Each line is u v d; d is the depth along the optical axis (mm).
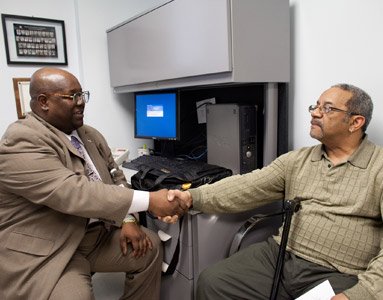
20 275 1192
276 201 1579
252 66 1514
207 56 1529
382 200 1143
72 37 2416
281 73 1646
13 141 1201
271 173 1457
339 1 1562
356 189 1199
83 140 1568
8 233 1228
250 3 1467
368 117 1283
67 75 1379
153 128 2332
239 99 2029
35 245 1221
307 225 1269
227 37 1415
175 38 1714
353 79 1550
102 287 1891
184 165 1829
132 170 2064
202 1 1513
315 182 1313
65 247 1262
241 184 1449
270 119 1699
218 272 1312
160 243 1578
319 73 1692
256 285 1267
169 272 1604
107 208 1231
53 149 1274
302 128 1814
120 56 2266
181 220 1487
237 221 1576
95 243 1468
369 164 1209
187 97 2299
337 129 1258
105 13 2459
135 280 1493
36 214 1250
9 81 2230
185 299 1543
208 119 1921
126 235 1466
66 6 2359
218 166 1787
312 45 1708
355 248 1171
